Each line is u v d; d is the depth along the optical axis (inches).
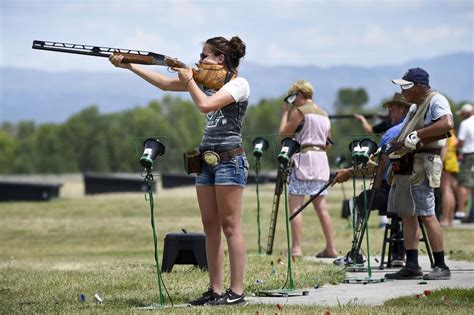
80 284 897.5
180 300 789.9
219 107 730.8
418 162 881.5
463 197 1763.0
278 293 802.8
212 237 764.6
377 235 1533.0
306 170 1144.8
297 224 1163.3
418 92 875.4
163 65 739.4
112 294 832.3
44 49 727.1
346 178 946.1
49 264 1130.0
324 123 1146.0
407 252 902.4
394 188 915.4
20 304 785.6
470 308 713.6
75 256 1397.6
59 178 6087.6
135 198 2974.9
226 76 742.5
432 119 868.6
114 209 2487.7
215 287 768.9
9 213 2450.8
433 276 892.0
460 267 1003.9
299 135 1146.7
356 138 909.8
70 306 765.3
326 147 1171.3
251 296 805.9
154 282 903.1
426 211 887.7
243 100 745.0
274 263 1054.4
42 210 2524.6
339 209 2252.7
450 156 1627.7
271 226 1193.4
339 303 742.5
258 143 1190.9
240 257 752.3
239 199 748.0
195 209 2428.6
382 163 968.9
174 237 981.2
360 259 1039.0
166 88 754.2
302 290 820.6
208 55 745.6
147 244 1653.5
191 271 981.2
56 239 1772.9
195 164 752.3
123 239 1744.6
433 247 895.7
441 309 708.0
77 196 3422.7
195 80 741.3
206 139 746.8
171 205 2571.4
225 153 741.3
